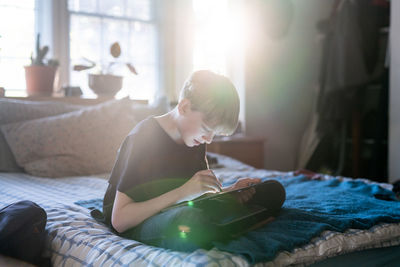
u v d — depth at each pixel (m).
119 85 2.56
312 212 1.11
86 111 2.08
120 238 0.94
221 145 2.81
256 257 0.75
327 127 3.21
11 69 2.62
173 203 0.91
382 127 2.91
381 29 3.06
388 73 2.88
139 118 2.37
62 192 1.54
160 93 3.19
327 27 3.28
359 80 2.91
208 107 0.90
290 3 3.39
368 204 1.23
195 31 3.32
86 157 1.96
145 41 3.12
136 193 0.93
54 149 1.92
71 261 0.91
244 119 3.22
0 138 1.98
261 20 3.27
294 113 3.56
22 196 1.38
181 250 0.81
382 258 1.02
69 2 2.80
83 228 1.02
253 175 1.88
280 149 3.48
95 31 2.90
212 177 0.92
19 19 2.64
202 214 0.84
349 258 0.96
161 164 1.01
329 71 3.07
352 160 3.15
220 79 0.94
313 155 3.23
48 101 2.28
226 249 0.78
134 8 3.07
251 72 3.24
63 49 2.78
